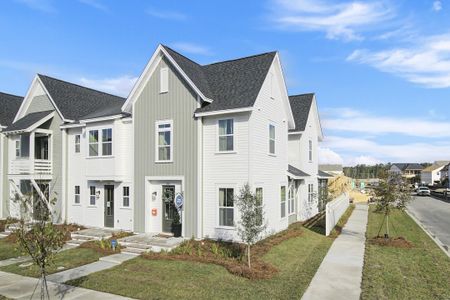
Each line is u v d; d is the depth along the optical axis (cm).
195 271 1167
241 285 1034
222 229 1605
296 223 2288
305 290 1002
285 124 2084
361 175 13125
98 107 2498
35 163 2159
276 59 1880
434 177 11112
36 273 1180
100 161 1973
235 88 1698
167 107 1755
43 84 2302
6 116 2597
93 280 1091
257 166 1639
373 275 1144
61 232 888
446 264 1286
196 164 1662
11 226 1962
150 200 1814
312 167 2762
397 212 3114
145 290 994
